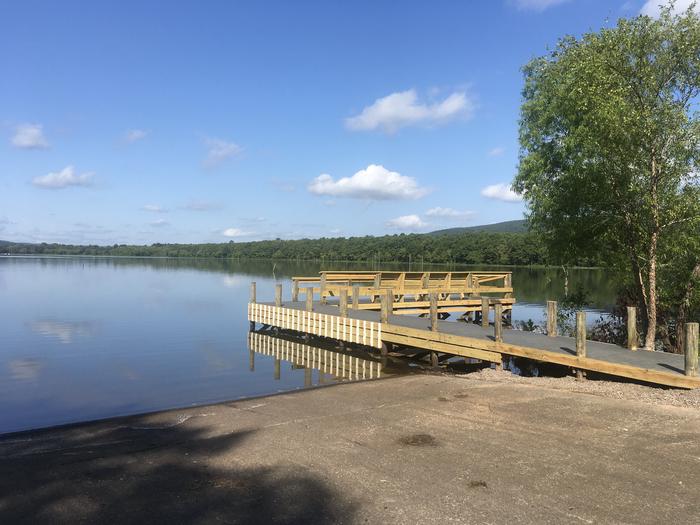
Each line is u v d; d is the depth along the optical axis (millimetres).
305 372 13789
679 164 11156
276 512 4355
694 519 4168
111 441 6512
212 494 4754
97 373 13633
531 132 17859
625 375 9016
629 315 10727
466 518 4211
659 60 11383
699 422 6645
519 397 8320
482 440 6199
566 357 9945
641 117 10953
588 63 11703
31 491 4875
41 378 13000
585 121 12438
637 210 12148
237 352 16938
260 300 34219
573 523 4113
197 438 6582
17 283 50000
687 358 8398
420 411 7648
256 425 7117
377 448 5984
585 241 15219
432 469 5277
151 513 4371
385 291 15008
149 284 50000
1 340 19047
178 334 20719
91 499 4680
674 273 13305
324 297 20156
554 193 15281
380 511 4352
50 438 6672
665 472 5121
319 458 5680
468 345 12055
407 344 13859
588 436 6246
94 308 29781
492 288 20844
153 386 12180
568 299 18281
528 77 19672
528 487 4797
